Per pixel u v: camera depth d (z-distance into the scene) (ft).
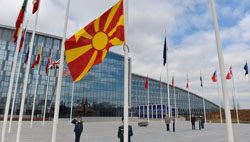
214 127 89.30
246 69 104.88
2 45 184.55
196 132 63.77
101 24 22.81
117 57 231.30
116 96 218.38
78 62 21.88
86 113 193.77
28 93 181.37
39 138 45.19
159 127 88.12
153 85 312.29
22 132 57.93
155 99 304.91
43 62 193.16
